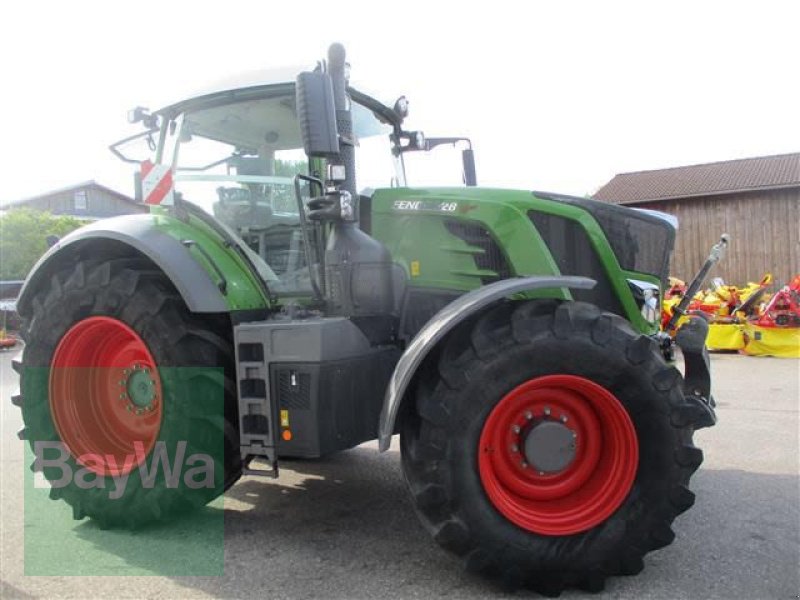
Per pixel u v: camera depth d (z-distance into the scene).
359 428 3.13
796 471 4.40
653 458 2.73
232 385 3.39
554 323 2.72
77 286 3.58
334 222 3.25
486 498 2.70
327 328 3.02
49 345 3.67
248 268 3.56
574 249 3.51
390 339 3.43
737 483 4.15
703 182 18.33
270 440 3.09
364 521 3.60
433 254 3.57
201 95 3.82
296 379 3.04
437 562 3.05
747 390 7.37
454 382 2.68
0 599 2.76
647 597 2.68
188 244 3.49
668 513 2.72
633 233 3.58
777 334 10.11
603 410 2.82
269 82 3.65
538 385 2.76
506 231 3.43
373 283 3.24
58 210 34.88
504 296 2.81
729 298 10.77
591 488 2.86
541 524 2.73
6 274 20.00
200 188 3.88
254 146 3.83
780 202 16.53
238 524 3.57
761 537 3.28
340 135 3.21
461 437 2.67
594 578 2.71
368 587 2.81
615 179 20.80
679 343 3.49
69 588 2.86
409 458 2.76
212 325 3.46
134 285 3.42
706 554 3.08
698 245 17.61
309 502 3.93
